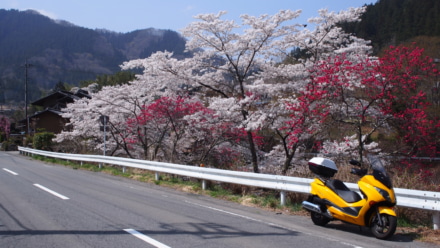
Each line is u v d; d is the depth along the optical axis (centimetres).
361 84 1167
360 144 1230
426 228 711
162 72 1563
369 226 662
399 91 1155
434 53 2630
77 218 774
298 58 1555
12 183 1339
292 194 979
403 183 873
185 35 1470
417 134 1157
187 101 1773
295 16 1345
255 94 1377
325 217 733
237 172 1060
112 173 1700
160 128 2025
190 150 1975
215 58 1513
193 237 638
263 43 1423
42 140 3184
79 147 2688
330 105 1216
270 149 1734
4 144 4706
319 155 1349
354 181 960
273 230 700
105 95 2064
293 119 1277
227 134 1703
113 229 687
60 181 1409
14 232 667
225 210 894
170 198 1055
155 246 586
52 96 4928
